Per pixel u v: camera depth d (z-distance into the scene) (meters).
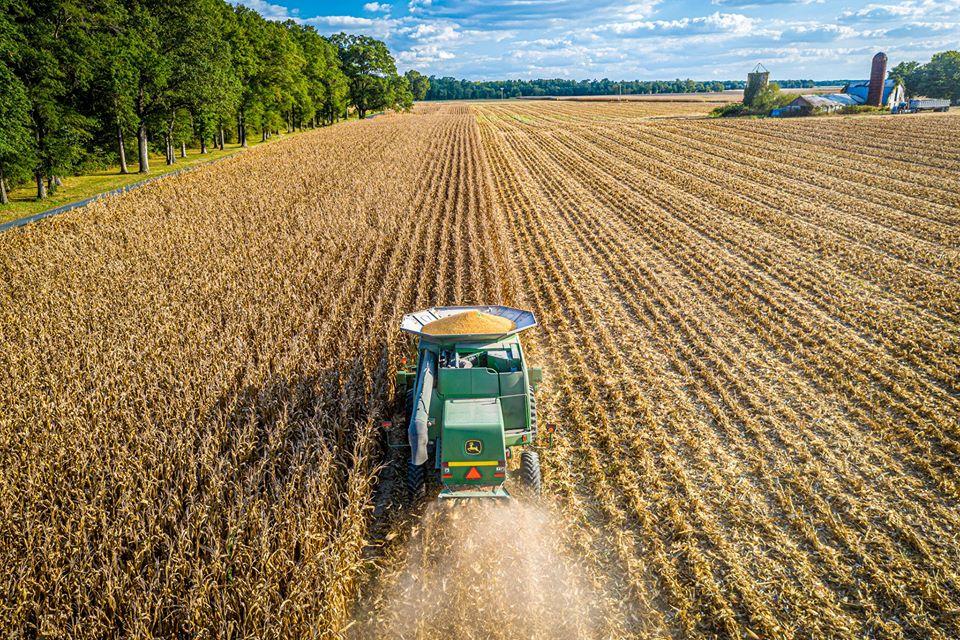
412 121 95.31
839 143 51.16
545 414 11.30
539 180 38.91
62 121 32.44
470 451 7.97
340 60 105.00
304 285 17.34
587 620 6.84
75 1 33.81
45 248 21.62
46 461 8.77
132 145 48.81
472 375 8.89
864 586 7.24
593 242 23.70
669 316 16.14
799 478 9.05
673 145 54.81
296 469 8.41
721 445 10.25
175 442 9.07
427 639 6.58
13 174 30.84
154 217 26.70
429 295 17.28
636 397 11.76
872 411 11.17
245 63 56.00
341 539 7.24
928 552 7.64
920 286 17.89
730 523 8.41
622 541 8.03
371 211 28.28
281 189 33.38
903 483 9.13
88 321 14.95
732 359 13.33
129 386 11.07
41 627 6.26
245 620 6.31
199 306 15.72
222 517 7.82
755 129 63.94
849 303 16.52
